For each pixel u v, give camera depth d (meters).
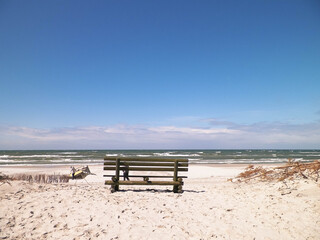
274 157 55.12
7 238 4.41
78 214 5.67
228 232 4.94
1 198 6.52
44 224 5.09
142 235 4.71
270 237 4.68
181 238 4.63
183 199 7.60
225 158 51.47
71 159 44.84
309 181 8.12
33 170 24.11
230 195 8.05
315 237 4.57
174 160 9.19
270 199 6.91
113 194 8.03
